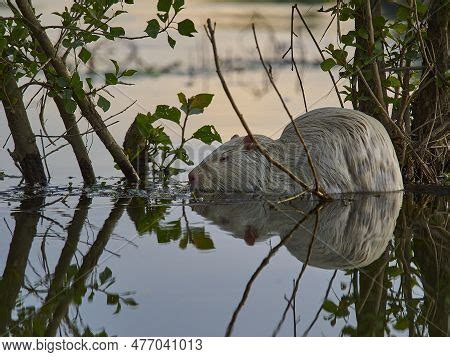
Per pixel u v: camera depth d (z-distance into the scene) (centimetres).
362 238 1291
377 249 1223
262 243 1246
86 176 1853
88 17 1658
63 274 1066
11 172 1988
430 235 1318
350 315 923
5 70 1694
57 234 1305
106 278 1044
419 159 1828
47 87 1705
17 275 1062
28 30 1689
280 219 1436
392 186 1734
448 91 1881
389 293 1005
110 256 1159
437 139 1892
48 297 967
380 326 889
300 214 1484
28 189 1773
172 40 1595
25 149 1812
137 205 1591
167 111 1886
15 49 1675
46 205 1584
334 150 1678
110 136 1822
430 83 1889
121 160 1844
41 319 888
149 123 1867
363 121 1727
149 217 1460
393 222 1419
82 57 1669
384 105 1897
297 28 4012
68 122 1831
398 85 1939
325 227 1369
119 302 942
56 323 875
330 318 906
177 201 1648
